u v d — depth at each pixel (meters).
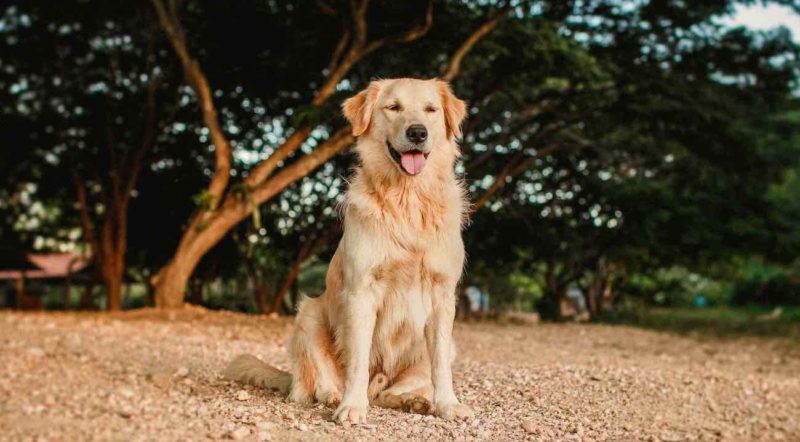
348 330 4.97
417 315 5.10
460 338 13.12
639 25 17.06
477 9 14.84
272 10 16.72
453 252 5.09
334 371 5.39
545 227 25.09
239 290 25.77
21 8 18.16
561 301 28.77
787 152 24.94
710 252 27.55
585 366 9.26
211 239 15.05
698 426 5.87
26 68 19.20
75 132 20.05
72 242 27.53
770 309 39.47
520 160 21.41
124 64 19.44
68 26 18.67
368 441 4.24
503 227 24.97
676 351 14.89
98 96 19.75
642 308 35.25
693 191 24.00
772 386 8.97
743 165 20.36
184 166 20.97
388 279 5.02
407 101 5.14
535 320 23.81
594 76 16.61
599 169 23.09
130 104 19.67
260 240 21.45
